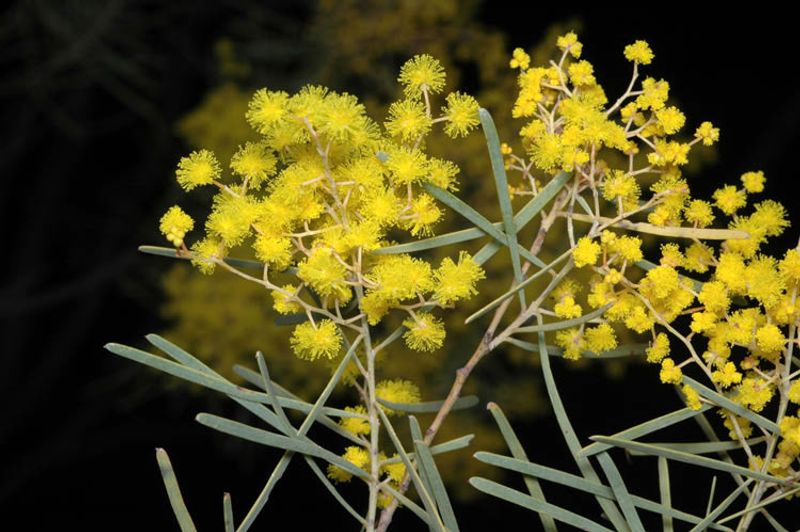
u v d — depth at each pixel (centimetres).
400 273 27
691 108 89
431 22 62
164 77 71
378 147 28
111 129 74
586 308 45
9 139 77
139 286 65
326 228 28
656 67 89
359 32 62
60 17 65
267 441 27
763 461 28
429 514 27
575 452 28
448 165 28
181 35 71
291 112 28
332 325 28
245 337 50
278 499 72
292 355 50
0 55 68
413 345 28
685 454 27
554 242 49
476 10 65
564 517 28
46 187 80
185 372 27
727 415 29
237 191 28
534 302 28
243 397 27
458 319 51
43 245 80
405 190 29
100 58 66
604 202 43
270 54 66
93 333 80
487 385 55
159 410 74
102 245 76
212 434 64
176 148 71
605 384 66
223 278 50
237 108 53
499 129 52
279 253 28
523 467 27
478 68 65
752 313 28
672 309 28
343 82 64
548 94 29
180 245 28
